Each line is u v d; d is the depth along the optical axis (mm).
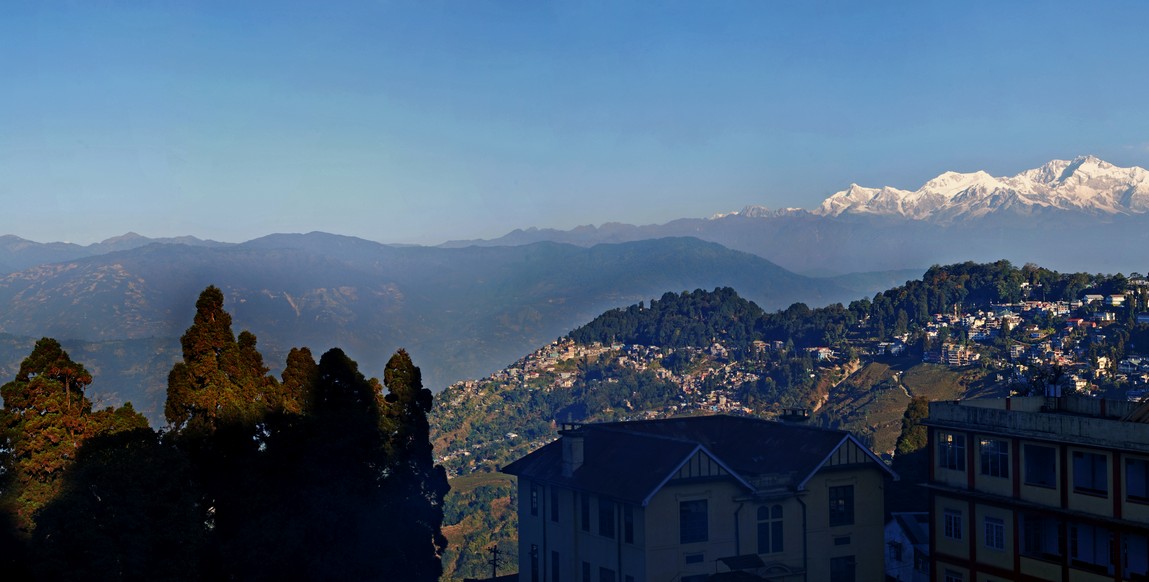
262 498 46531
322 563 46438
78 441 42656
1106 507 41531
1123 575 40812
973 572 47875
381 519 50094
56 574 38375
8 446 41688
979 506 47625
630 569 50125
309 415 51500
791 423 60094
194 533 41250
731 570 49188
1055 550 44062
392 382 59219
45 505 40094
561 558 56531
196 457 47094
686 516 49875
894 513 60531
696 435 61625
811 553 52156
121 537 39125
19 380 42344
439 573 57812
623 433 57594
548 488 58250
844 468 53125
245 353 52844
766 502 51500
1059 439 43312
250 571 44406
